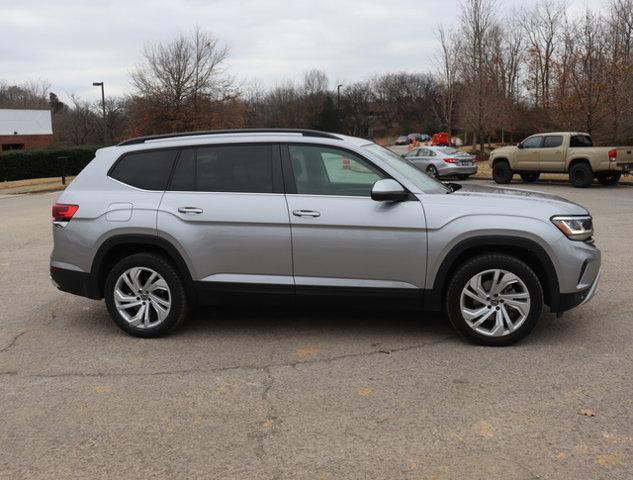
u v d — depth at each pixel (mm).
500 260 4586
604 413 3570
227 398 3908
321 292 4812
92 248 5094
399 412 3648
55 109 87562
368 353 4648
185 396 3951
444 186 5312
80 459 3207
